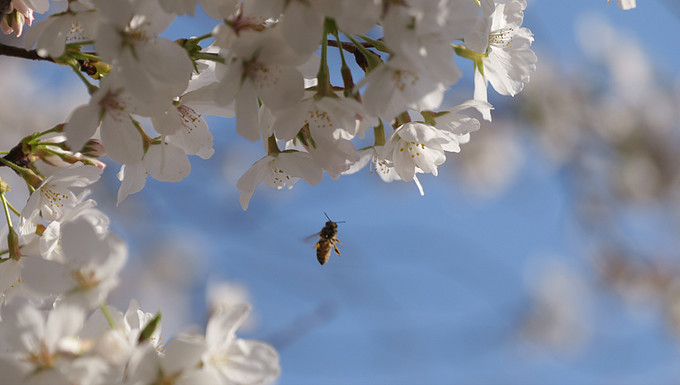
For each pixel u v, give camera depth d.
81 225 0.60
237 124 0.61
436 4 0.59
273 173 0.65
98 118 0.61
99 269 0.60
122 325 0.60
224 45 0.61
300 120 0.62
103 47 0.60
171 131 0.62
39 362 0.59
